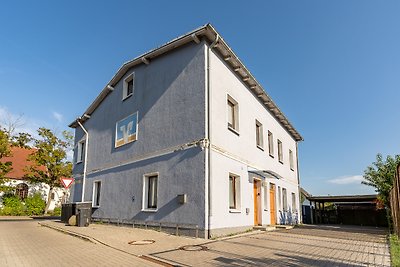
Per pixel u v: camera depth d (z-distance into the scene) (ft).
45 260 21.33
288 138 72.13
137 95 45.83
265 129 53.98
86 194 55.88
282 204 60.90
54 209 102.99
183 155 35.29
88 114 61.11
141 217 39.47
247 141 44.55
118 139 48.83
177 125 37.24
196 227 31.81
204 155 32.96
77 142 65.26
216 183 34.01
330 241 32.89
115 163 48.29
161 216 36.14
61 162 104.78
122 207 43.88
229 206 37.29
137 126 44.29
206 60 35.81
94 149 56.59
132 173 43.32
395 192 37.50
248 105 46.62
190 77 37.11
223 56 39.47
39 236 34.50
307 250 26.13
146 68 44.98
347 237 37.32
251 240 31.71
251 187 43.70
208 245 27.50
